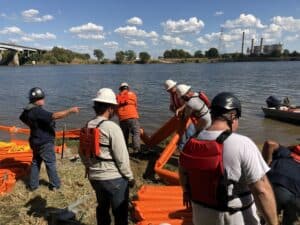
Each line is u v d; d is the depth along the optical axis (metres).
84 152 4.59
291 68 89.69
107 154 4.46
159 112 21.08
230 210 2.88
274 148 4.61
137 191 7.20
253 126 16.52
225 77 57.56
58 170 7.98
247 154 2.81
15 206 6.22
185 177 3.17
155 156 9.96
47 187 7.04
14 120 19.23
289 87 36.78
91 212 6.08
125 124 9.95
